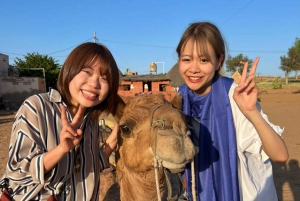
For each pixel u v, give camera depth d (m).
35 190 0.73
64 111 0.67
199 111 0.87
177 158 0.67
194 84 0.83
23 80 9.71
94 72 0.76
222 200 0.79
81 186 0.81
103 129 1.19
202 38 0.79
